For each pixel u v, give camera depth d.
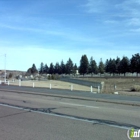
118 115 10.84
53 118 9.93
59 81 73.31
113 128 8.12
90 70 143.38
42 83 59.00
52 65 178.75
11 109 12.42
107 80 80.00
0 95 20.98
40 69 194.50
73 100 17.77
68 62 164.00
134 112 11.84
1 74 119.69
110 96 22.91
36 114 10.89
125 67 126.31
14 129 7.90
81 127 8.25
